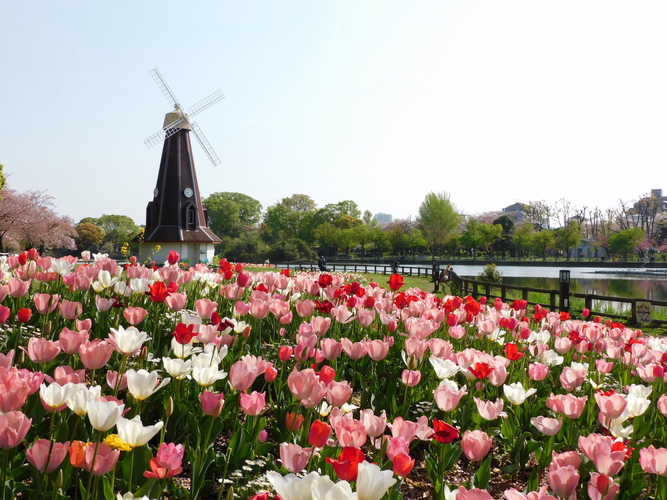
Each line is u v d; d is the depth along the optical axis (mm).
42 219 47875
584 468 2701
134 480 2127
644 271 65188
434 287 24375
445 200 91750
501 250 99188
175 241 39094
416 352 3367
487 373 3006
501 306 6223
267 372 2695
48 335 3434
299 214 100312
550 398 2740
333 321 4801
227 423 3119
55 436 2189
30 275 4926
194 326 3180
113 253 92750
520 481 3010
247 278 4891
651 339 5008
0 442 1666
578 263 76500
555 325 5430
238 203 108688
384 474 1435
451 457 2598
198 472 2215
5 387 1898
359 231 95688
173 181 39781
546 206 103562
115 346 2557
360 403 3654
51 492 1896
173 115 39906
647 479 2715
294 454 1821
